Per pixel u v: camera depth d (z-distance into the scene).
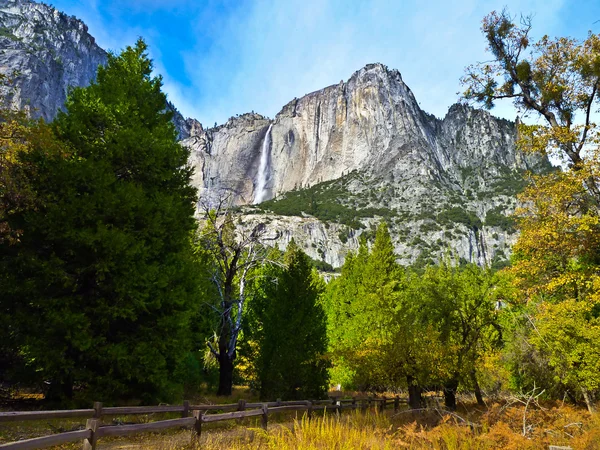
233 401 17.50
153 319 13.41
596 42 16.41
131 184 13.32
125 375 12.14
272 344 19.09
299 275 19.95
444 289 21.88
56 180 12.18
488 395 19.03
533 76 18.25
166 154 15.16
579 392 18.89
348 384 29.94
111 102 14.89
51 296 11.77
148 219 13.43
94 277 12.38
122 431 5.61
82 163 12.50
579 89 17.33
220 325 21.08
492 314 22.20
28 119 10.63
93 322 11.91
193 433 7.45
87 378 11.71
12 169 10.81
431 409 11.30
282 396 17.39
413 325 17.86
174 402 14.36
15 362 12.12
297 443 6.75
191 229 16.64
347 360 18.56
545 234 16.00
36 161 12.34
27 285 11.27
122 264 12.25
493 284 22.48
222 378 19.98
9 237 10.33
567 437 7.99
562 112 17.78
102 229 11.83
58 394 11.84
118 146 13.57
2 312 11.32
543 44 17.91
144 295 12.35
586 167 15.20
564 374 17.38
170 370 13.91
